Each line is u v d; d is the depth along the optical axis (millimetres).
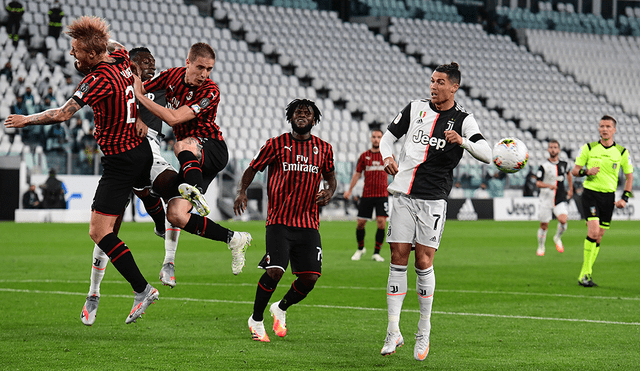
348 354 17000
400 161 18141
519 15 141875
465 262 41188
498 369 15531
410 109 18125
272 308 19438
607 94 131875
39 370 14859
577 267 38906
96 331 19406
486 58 130625
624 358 16609
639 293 28609
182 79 18906
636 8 150875
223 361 15938
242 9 120062
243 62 110188
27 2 101062
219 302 25062
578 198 105562
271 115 104625
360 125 110375
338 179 93938
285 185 18875
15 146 84375
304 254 19047
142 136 17766
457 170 98938
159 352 16812
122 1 109000
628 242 59062
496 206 98250
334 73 116500
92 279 18750
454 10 139375
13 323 20469
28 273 32812
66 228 67188
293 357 16516
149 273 33250
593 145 32312
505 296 27281
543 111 124750
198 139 19203
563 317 22484
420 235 17328
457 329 20344
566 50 137750
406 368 15586
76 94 16500
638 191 107250
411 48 127562
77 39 16781
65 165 82250
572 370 15406
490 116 119625
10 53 93562
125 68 17516
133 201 81938
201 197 17469
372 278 32719
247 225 75000
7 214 79312
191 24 112250
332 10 131500
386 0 135375
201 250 47219
